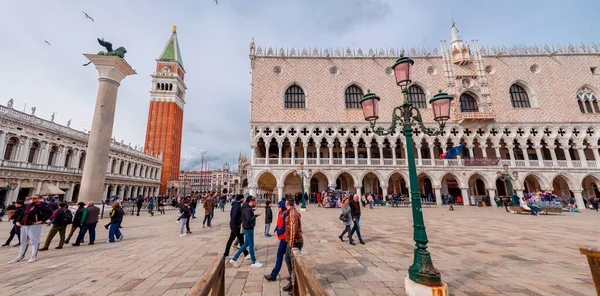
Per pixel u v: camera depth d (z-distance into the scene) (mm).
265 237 11953
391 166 37531
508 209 27703
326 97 40250
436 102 6832
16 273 6836
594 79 40250
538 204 22484
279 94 39969
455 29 42094
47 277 6480
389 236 11695
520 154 42031
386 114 39625
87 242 11500
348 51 42531
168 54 91500
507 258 7828
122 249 9766
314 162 38219
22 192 36625
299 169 36719
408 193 37656
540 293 5184
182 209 12992
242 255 8672
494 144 38250
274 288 5680
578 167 36781
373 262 7516
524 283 5746
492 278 6074
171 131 82312
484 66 40875
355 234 12273
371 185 41219
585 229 13586
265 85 40156
